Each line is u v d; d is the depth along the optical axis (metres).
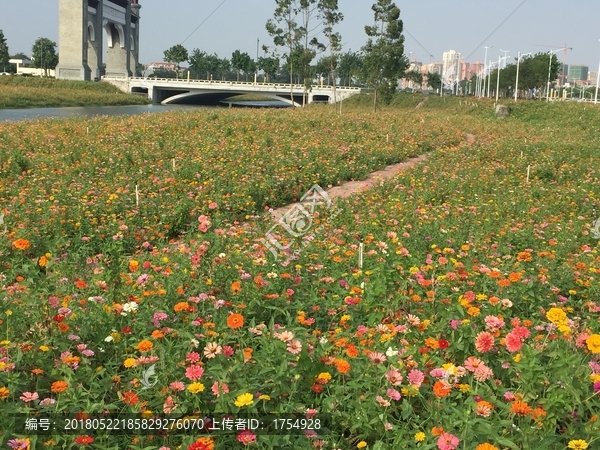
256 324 5.60
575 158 21.61
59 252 8.49
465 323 4.95
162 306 5.41
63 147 19.11
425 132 28.84
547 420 3.79
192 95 88.19
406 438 3.87
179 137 22.20
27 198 11.41
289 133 25.48
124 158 17.23
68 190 12.24
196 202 11.91
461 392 4.26
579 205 13.97
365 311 6.00
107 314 5.12
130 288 5.99
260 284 6.02
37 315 4.98
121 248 8.29
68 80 90.31
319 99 87.50
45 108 62.41
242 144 21.02
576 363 4.15
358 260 7.65
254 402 3.78
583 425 3.76
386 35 53.50
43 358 4.40
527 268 7.79
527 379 4.04
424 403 4.12
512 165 19.53
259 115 31.77
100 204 11.04
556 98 85.94
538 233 10.60
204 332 4.98
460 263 7.40
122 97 81.69
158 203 11.53
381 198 13.68
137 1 128.00
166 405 3.84
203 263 6.72
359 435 4.03
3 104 60.25
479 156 21.73
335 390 4.22
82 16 95.81
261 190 13.80
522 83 79.00
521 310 6.27
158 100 89.88
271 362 4.29
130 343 4.84
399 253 7.16
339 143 22.98
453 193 14.62
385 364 4.51
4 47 119.25
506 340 4.23
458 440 3.40
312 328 5.87
